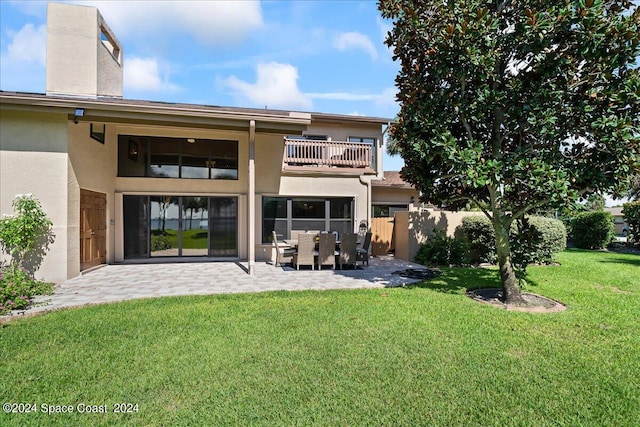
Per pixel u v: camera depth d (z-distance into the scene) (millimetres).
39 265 7770
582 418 2801
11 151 7793
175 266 10523
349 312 5531
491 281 8031
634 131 5070
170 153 11586
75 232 8523
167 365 3664
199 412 2844
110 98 9594
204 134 11758
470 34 5195
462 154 5293
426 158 6055
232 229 12148
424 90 6262
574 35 5020
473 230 11172
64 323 4988
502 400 3039
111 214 10875
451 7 5402
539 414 2850
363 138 15906
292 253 10664
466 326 4867
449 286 7547
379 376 3436
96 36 10211
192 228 11867
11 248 7527
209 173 11867
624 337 4469
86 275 8922
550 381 3365
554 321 5098
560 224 10828
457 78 5719
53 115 7992
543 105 5379
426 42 6020
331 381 3334
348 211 12672
